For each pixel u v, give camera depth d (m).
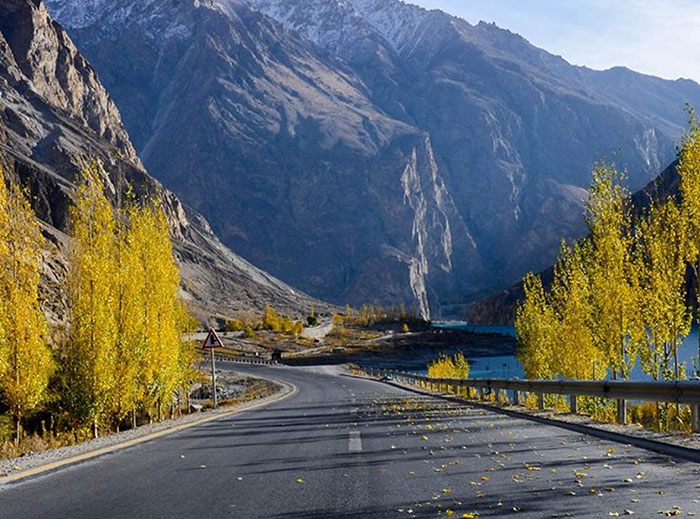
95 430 18.20
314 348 137.12
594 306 22.03
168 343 22.47
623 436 12.35
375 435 13.88
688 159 18.77
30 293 17.17
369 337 172.75
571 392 17.78
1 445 15.53
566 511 6.70
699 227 18.64
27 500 7.73
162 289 22.23
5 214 16.91
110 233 19.08
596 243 22.09
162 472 9.61
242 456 11.16
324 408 24.38
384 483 8.41
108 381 18.23
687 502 6.96
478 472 9.01
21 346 16.73
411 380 51.41
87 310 18.11
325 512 6.93
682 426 16.48
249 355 111.31
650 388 13.66
